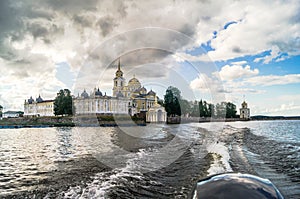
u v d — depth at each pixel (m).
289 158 11.38
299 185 6.74
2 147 18.69
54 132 35.88
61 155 13.69
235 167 9.28
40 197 6.24
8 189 7.02
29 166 10.81
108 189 6.59
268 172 8.39
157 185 6.89
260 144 17.45
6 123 54.38
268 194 1.32
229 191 1.35
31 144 20.47
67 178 8.03
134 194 6.13
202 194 1.38
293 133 30.16
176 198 5.79
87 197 6.01
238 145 16.83
